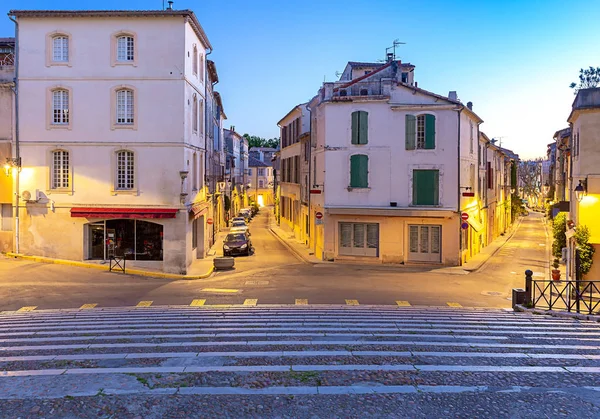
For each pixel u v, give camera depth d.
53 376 7.07
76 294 20.23
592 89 19.39
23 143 26.16
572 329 11.95
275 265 29.34
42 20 25.92
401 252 29.62
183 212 25.98
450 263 29.20
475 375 7.25
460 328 12.01
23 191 26.36
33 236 26.52
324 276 25.61
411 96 29.31
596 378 7.16
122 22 25.91
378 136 29.53
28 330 11.85
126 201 26.11
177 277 24.92
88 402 6.00
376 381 6.92
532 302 16.97
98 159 26.09
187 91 26.77
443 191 29.12
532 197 115.06
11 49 31.14
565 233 24.05
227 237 34.78
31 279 22.72
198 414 5.67
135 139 26.03
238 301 19.30
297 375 7.17
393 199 29.50
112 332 11.29
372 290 22.05
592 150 19.39
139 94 25.97
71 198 26.27
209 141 36.12
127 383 6.75
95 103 26.02
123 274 25.02
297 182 43.81
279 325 12.59
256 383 6.78
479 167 36.41
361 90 29.98
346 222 30.36
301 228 41.72
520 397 6.30
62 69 25.97
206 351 8.95
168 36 25.95
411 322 13.20
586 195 19.42
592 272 19.62
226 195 55.47
